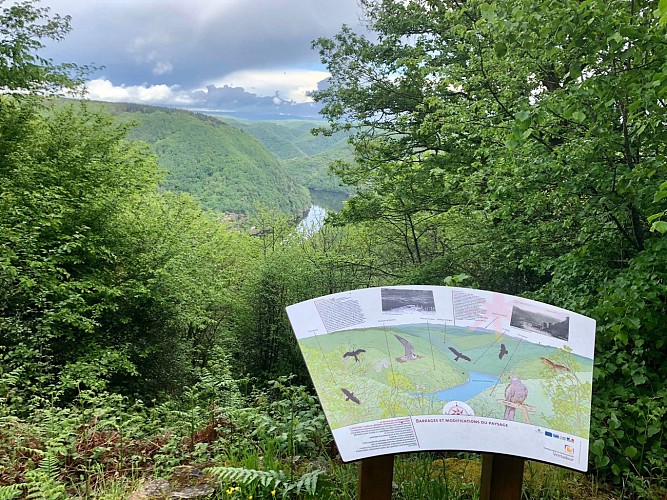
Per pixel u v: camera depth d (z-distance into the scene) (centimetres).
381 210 1202
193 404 559
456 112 765
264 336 1521
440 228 1268
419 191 1077
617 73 412
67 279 1036
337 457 355
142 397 1105
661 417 355
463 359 233
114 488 308
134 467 354
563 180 474
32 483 282
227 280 1598
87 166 1168
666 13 289
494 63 654
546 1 387
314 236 1698
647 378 372
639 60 386
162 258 1230
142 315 1178
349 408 209
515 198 580
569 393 224
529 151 520
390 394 215
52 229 1007
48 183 1098
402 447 198
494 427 208
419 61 955
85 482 318
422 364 228
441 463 346
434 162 1021
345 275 1473
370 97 1307
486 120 670
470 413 211
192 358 1377
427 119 953
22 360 762
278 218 1947
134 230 1215
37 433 399
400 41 1271
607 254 481
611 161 448
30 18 1173
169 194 1775
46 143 1247
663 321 388
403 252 1415
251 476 277
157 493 292
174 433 429
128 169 1331
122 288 1107
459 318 253
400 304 256
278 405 435
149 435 452
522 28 400
